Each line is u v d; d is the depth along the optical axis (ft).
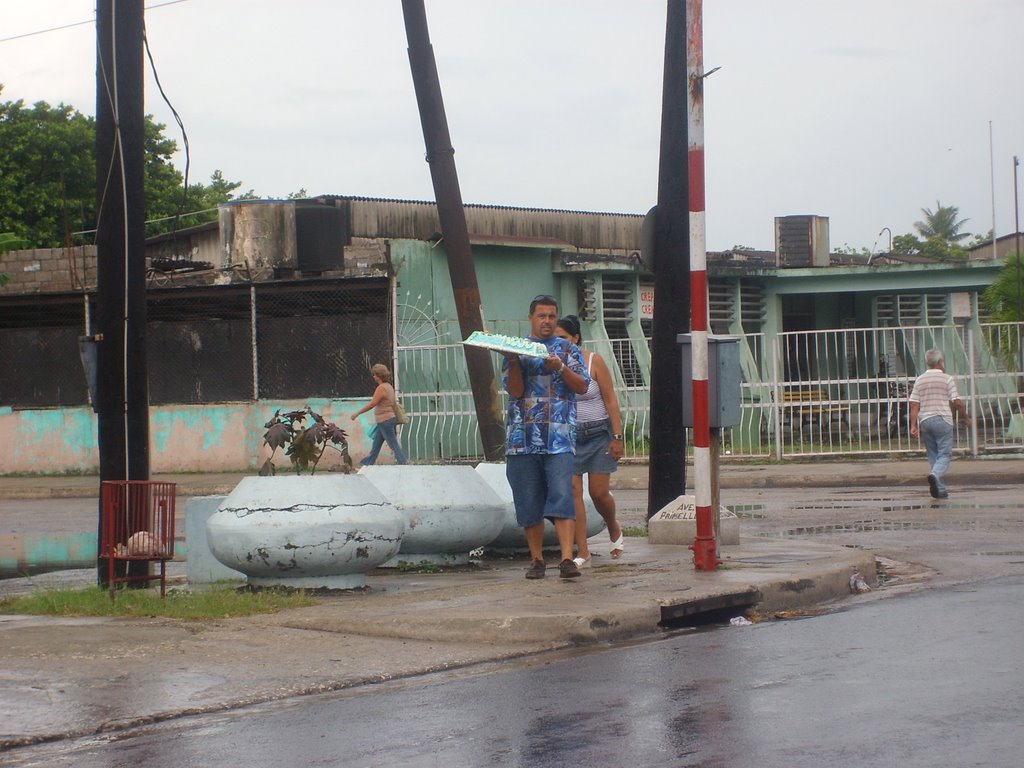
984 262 101.04
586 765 16.94
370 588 31.99
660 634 27.07
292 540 30.40
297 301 84.64
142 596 30.66
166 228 157.17
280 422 32.40
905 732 17.97
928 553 38.58
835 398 91.71
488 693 21.45
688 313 43.78
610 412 35.76
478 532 35.70
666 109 43.01
